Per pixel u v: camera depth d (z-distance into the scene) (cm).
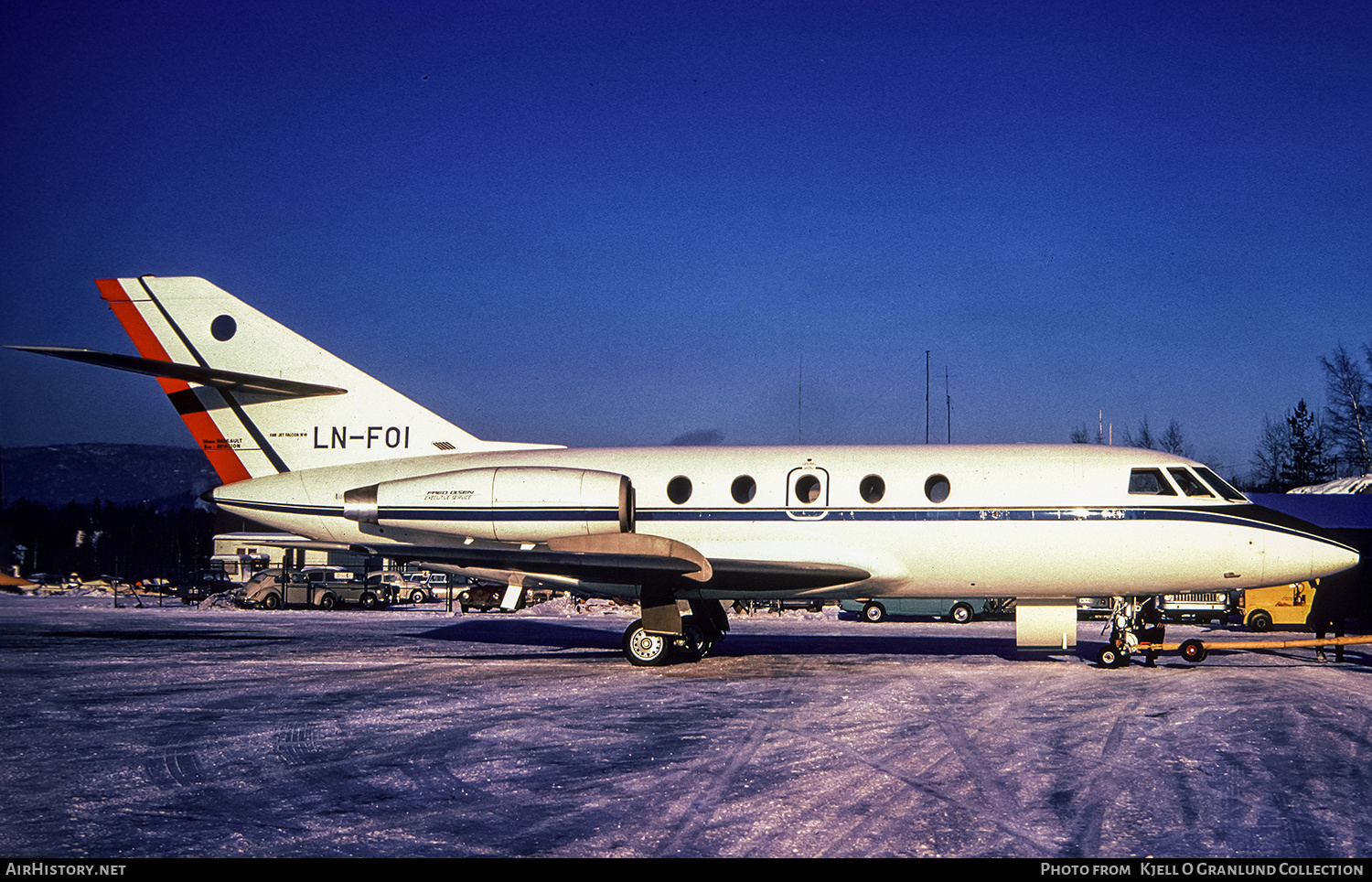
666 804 780
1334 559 1566
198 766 917
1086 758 941
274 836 701
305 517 1823
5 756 961
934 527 1623
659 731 1070
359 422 1867
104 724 1126
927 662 1702
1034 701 1266
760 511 1672
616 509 1642
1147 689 1373
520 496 1666
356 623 2791
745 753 961
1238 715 1164
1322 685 1416
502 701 1273
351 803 786
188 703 1272
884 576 1652
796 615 3575
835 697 1295
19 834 707
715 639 1834
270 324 1878
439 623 2812
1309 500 3148
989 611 3241
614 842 685
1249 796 804
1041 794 809
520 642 2133
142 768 911
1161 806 774
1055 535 1602
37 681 1482
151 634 2358
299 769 901
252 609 3672
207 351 1881
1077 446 1689
